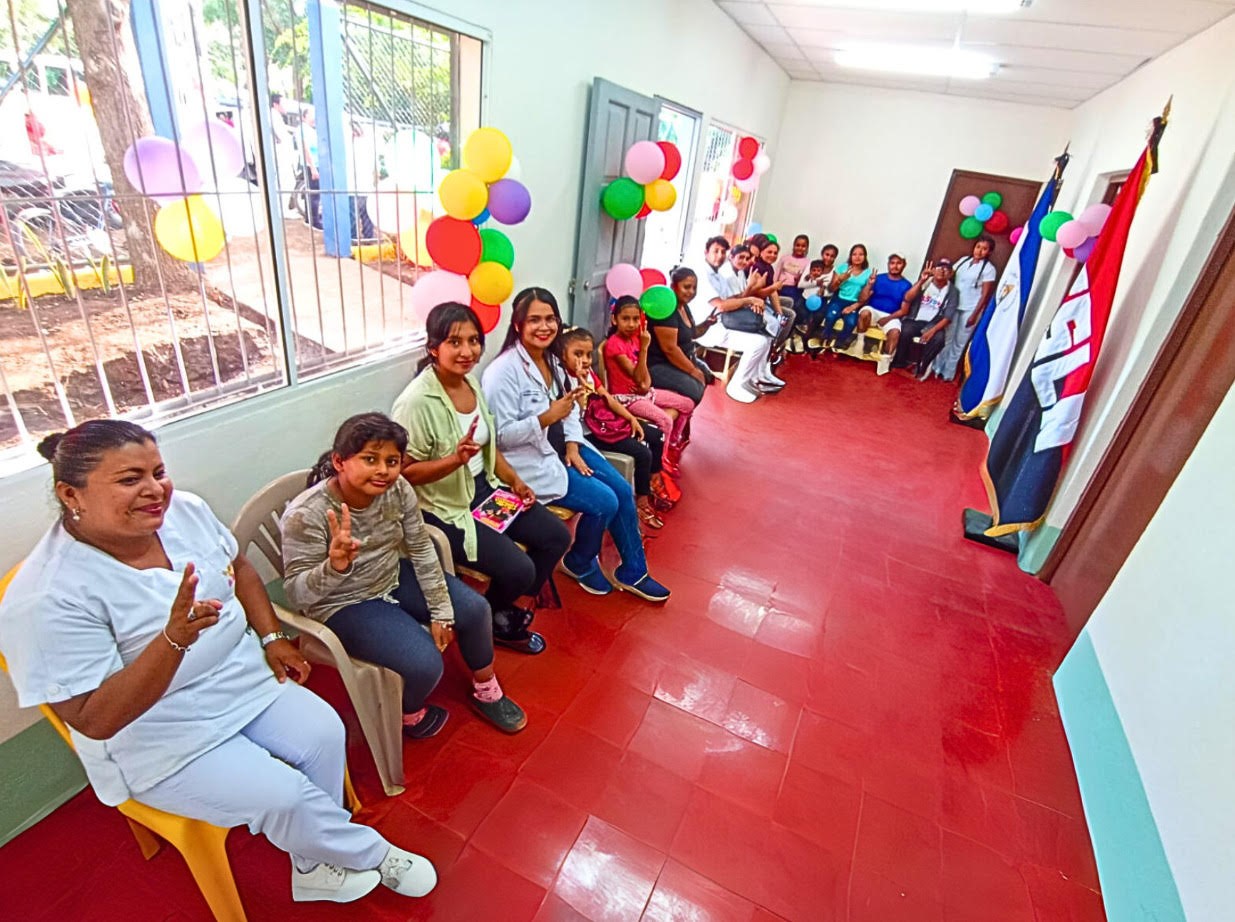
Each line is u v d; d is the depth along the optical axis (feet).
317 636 4.44
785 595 8.41
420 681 4.85
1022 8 10.12
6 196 4.51
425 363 6.15
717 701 6.52
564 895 4.59
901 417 15.92
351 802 4.99
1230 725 4.34
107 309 5.77
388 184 7.21
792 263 20.61
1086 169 14.90
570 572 7.91
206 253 5.23
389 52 6.68
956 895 4.99
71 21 4.66
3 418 4.69
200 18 4.91
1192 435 6.77
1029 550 9.80
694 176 15.44
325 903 4.38
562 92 9.08
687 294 11.35
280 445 6.17
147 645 3.33
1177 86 10.27
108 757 3.49
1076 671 6.93
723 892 4.77
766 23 14.25
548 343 6.96
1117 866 5.03
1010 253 20.38
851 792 5.74
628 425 9.09
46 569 3.16
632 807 5.32
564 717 6.10
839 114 21.11
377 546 4.93
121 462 3.07
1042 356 9.78
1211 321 7.17
